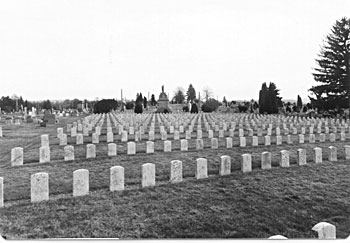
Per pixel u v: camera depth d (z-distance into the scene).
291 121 27.50
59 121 35.41
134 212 7.07
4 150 14.88
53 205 7.29
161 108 54.31
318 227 6.04
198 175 9.68
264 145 16.23
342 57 39.09
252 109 47.88
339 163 12.48
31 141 17.84
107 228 6.30
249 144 16.50
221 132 19.39
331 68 39.84
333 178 10.39
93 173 10.11
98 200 7.66
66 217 6.69
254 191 8.80
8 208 7.09
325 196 8.76
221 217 7.09
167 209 7.32
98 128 19.38
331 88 39.22
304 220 7.31
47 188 7.62
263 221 7.08
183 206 7.54
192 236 6.21
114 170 8.34
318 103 40.09
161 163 11.66
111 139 16.83
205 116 35.31
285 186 9.37
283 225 6.99
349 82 37.84
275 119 29.14
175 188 8.73
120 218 6.75
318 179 10.21
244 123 26.34
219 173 10.42
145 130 21.81
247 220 7.06
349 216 7.61
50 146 15.15
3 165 11.39
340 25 39.28
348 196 8.81
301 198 8.54
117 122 26.59
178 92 84.44
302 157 11.98
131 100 70.81
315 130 22.89
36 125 29.61
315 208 7.97
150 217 6.88
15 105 62.50
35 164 11.43
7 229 6.12
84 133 19.25
